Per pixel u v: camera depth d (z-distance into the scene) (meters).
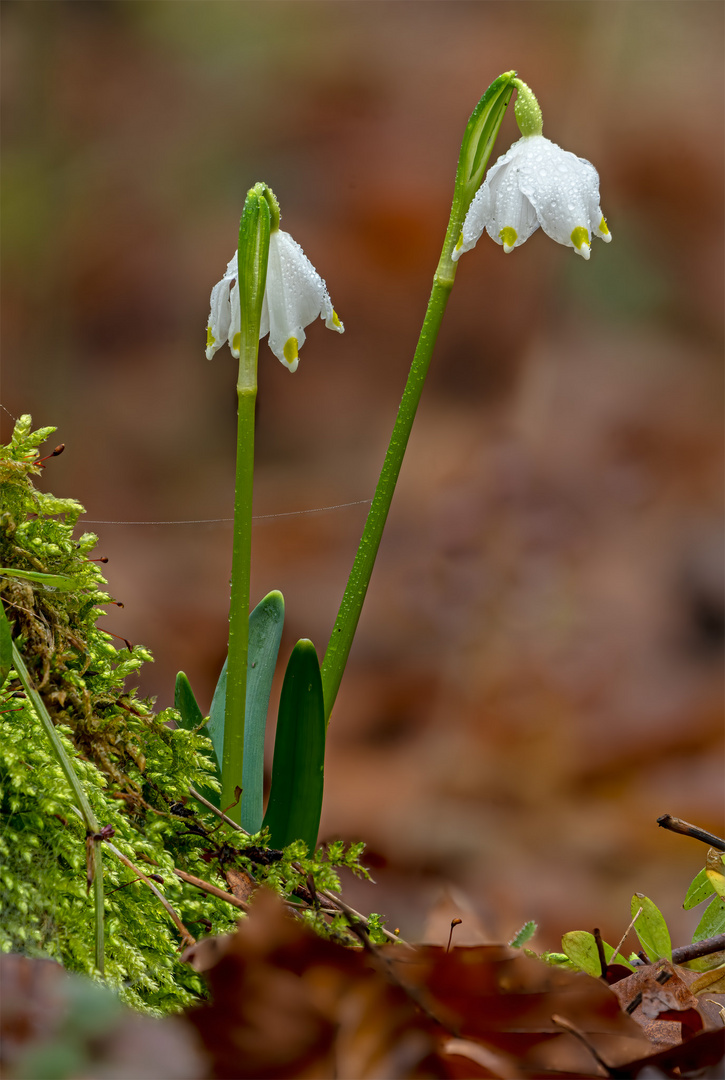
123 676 0.82
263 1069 0.77
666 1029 0.80
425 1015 0.78
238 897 0.81
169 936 0.80
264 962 0.78
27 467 0.82
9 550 0.82
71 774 0.79
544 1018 0.78
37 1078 0.76
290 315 0.82
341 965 0.78
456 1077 0.78
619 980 0.81
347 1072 0.77
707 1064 0.78
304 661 0.82
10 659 0.80
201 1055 0.77
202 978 0.80
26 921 0.79
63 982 0.77
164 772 0.82
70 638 0.82
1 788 0.79
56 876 0.79
